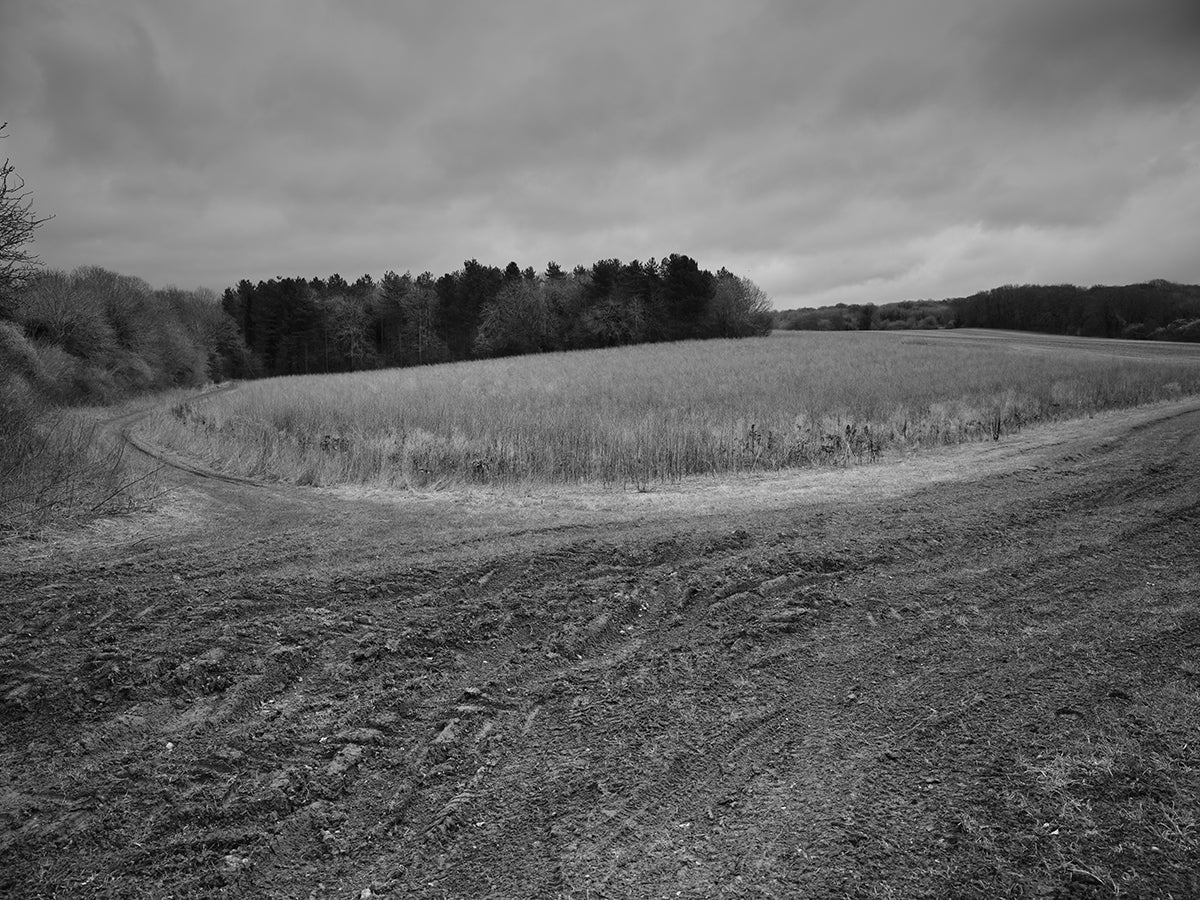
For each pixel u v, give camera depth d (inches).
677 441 486.6
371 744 155.7
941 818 125.8
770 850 121.3
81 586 223.6
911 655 189.5
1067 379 984.9
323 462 464.4
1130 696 161.9
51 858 124.1
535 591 228.8
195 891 118.3
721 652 194.7
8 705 162.1
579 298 3083.2
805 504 341.7
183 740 155.6
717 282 3176.7
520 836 128.6
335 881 120.5
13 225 399.2
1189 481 366.3
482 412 693.3
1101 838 118.5
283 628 200.1
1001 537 281.4
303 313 3257.9
